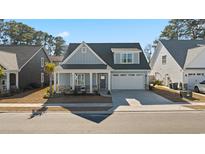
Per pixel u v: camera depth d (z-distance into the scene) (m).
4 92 24.36
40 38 79.25
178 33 57.31
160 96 22.17
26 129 10.28
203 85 25.06
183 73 28.98
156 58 39.94
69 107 16.25
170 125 10.86
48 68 22.84
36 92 26.72
